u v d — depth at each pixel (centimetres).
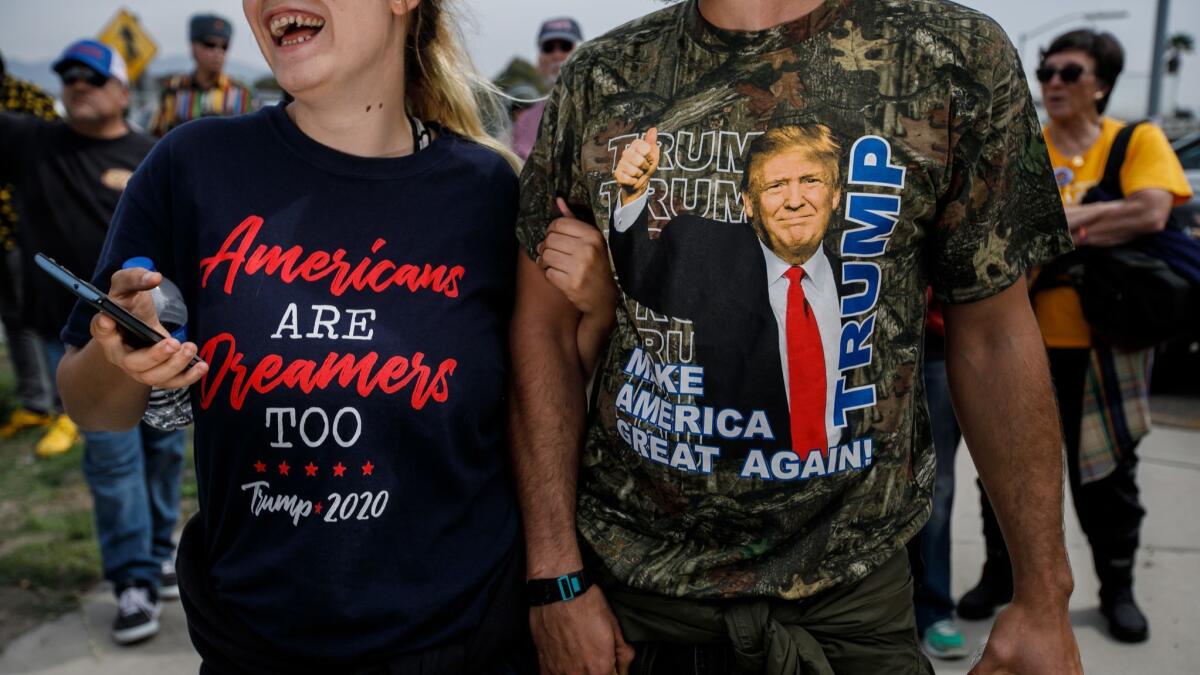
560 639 150
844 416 136
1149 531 385
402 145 158
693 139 136
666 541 148
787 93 133
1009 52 133
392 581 141
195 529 152
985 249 137
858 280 133
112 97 336
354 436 138
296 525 138
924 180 131
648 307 139
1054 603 137
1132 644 302
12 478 464
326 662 139
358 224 144
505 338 160
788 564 141
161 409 148
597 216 144
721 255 135
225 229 140
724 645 147
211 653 144
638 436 144
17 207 341
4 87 451
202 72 470
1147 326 279
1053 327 297
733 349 135
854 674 145
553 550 152
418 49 164
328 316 139
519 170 166
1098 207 291
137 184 144
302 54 141
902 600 146
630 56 143
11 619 327
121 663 302
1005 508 142
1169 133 822
